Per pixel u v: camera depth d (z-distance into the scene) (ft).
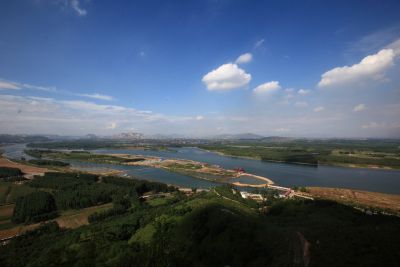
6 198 617.21
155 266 279.49
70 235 377.91
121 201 547.49
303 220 378.73
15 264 311.47
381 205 558.15
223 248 293.43
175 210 428.97
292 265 229.86
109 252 313.53
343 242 238.89
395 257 203.41
